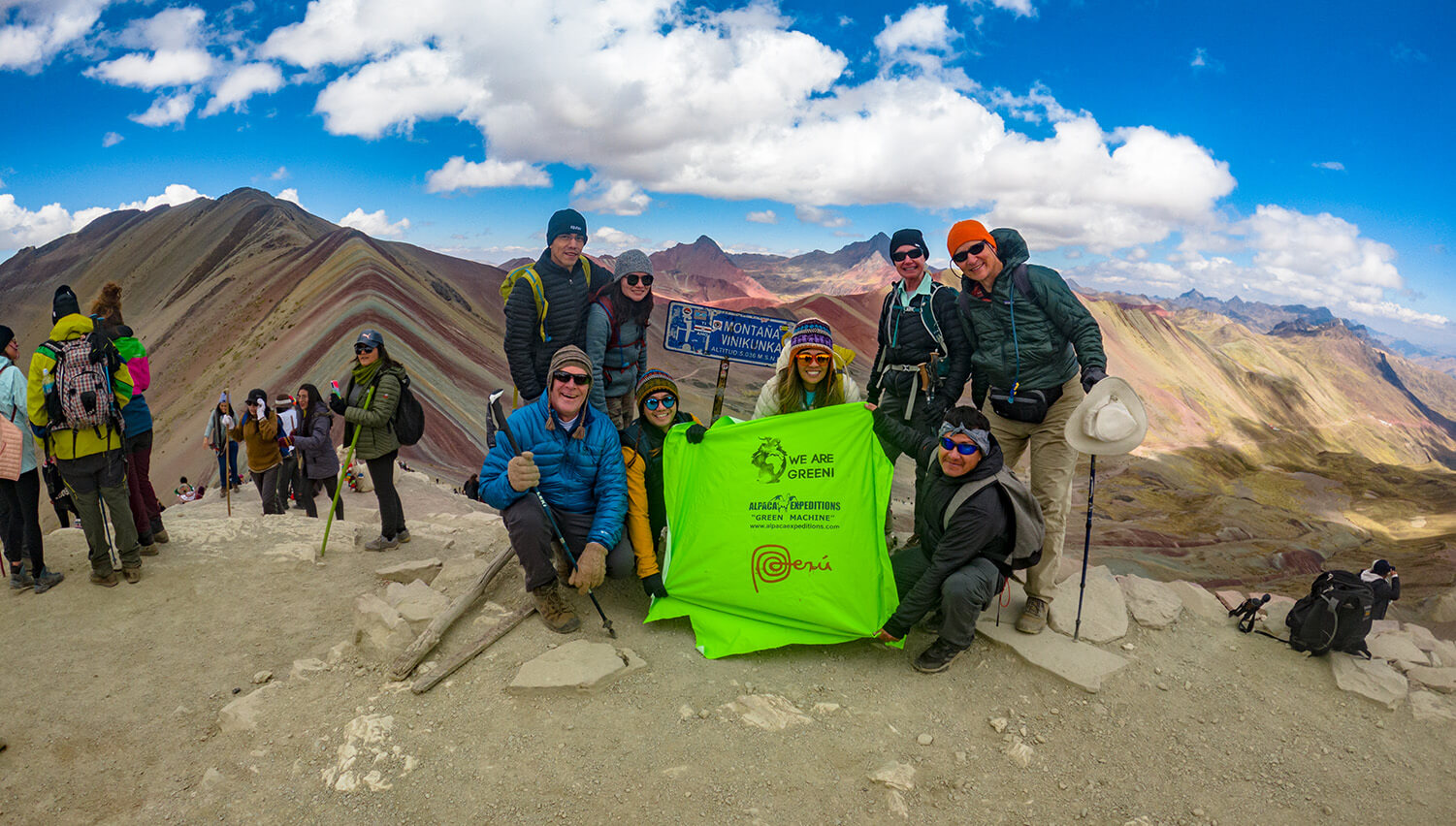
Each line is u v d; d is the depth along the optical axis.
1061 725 3.58
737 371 85.69
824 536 4.14
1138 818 3.03
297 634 4.50
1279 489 102.06
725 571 4.17
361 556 5.80
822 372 4.47
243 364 77.75
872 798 3.08
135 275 176.50
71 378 4.53
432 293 109.81
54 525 29.69
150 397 90.62
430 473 37.50
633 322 5.23
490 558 5.24
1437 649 4.23
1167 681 3.91
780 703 3.62
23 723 3.55
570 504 4.34
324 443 9.27
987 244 4.04
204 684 3.93
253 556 5.56
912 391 4.75
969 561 3.87
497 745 3.30
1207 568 57.91
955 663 4.03
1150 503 78.12
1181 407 171.50
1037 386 4.17
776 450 4.29
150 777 3.21
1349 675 3.88
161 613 4.67
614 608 4.51
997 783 3.20
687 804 3.01
